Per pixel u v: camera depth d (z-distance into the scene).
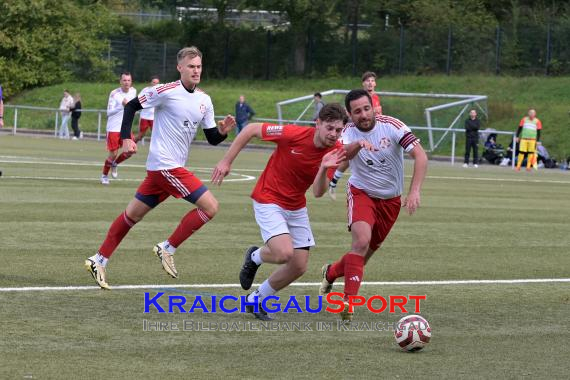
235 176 52.31
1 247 24.28
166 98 20.03
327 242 27.66
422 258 25.16
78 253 23.77
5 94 125.38
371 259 24.77
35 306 17.59
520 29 114.06
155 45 138.00
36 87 129.25
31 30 128.75
